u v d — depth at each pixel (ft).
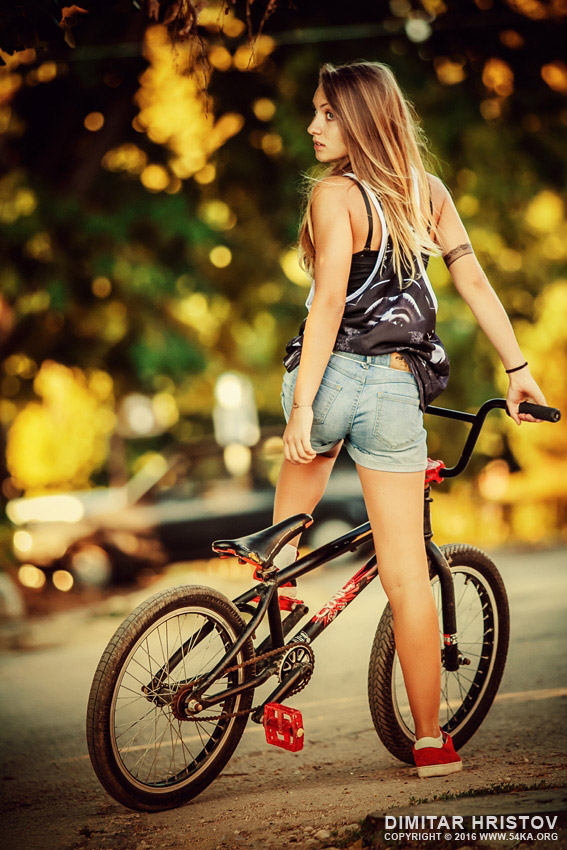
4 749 58.80
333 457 45.24
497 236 182.09
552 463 231.71
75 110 150.82
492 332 44.01
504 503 212.64
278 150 161.07
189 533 163.53
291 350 42.32
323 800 41.01
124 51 141.18
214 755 43.04
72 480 318.86
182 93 153.99
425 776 43.19
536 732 50.52
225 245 164.45
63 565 158.61
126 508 164.66
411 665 42.57
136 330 169.89
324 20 152.15
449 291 198.29
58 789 49.08
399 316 40.16
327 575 146.20
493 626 48.80
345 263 39.52
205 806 42.22
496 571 48.80
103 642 107.86
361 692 65.98
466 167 164.55
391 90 41.16
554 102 161.99
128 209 153.89
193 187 162.81
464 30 153.99
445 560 46.21
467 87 158.20
